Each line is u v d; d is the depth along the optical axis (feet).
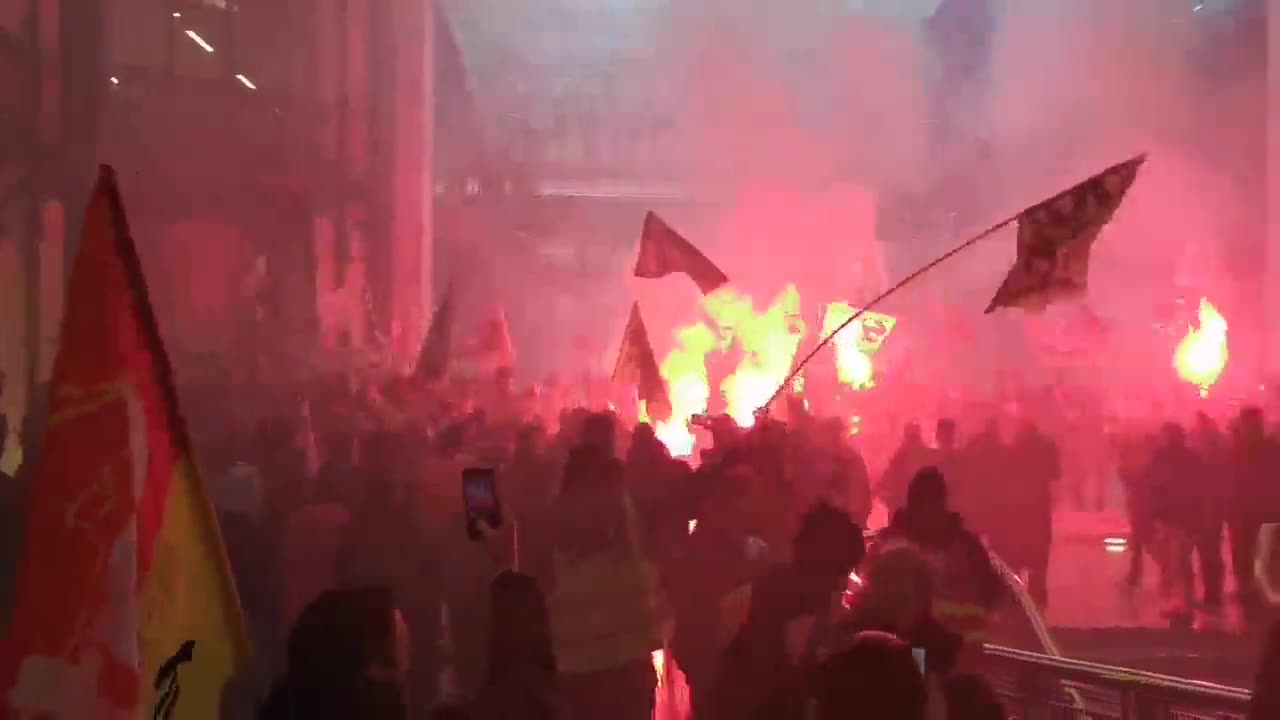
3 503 14.93
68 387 8.07
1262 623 27.66
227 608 8.57
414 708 17.01
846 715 10.24
